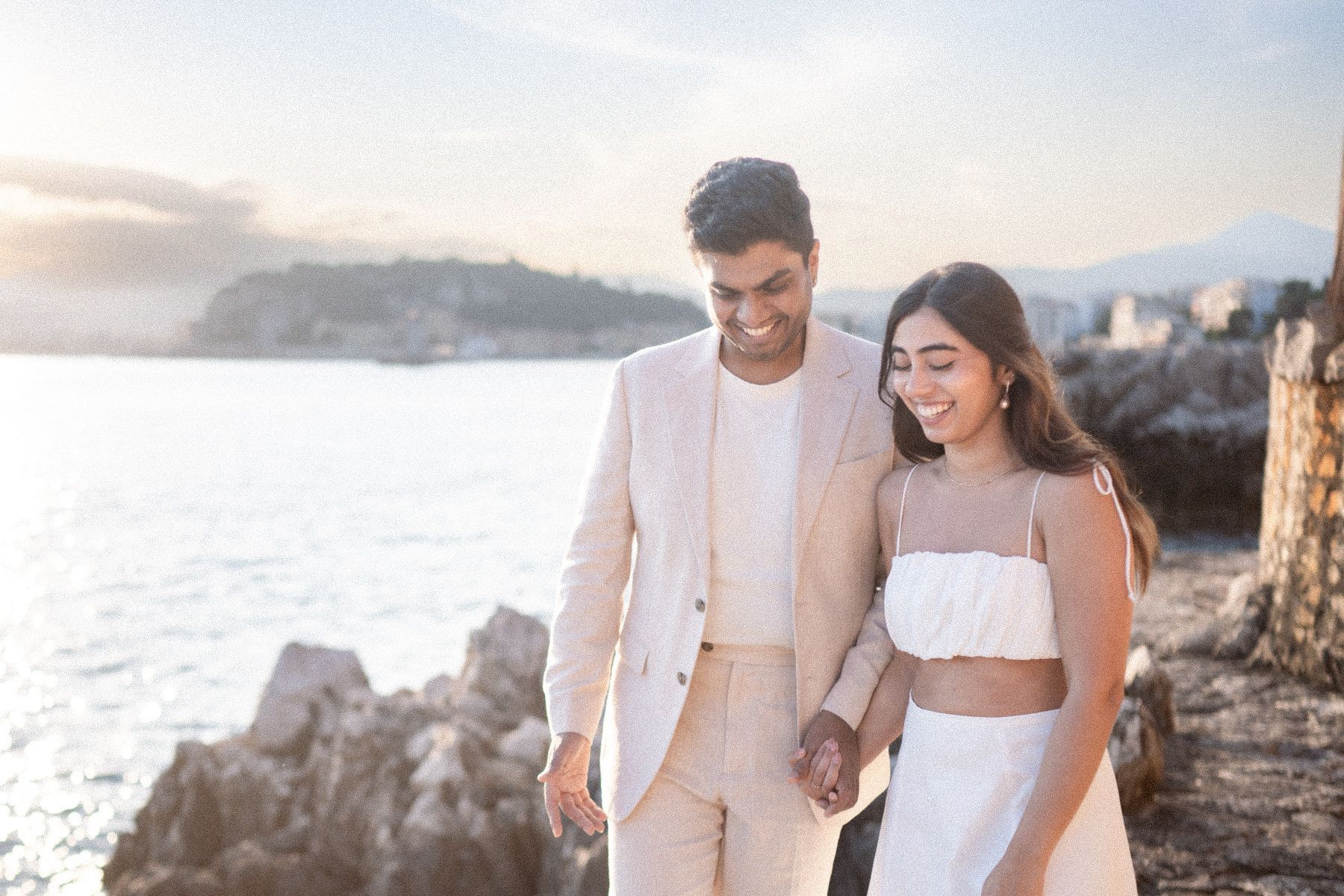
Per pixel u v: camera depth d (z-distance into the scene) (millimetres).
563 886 7602
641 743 2090
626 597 2371
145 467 84812
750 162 1926
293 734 13109
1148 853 3172
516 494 67375
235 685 28812
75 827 19422
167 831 12555
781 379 2090
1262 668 5141
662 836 2090
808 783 1962
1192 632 5621
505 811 10367
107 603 39719
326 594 40188
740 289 1890
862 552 2059
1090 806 1671
